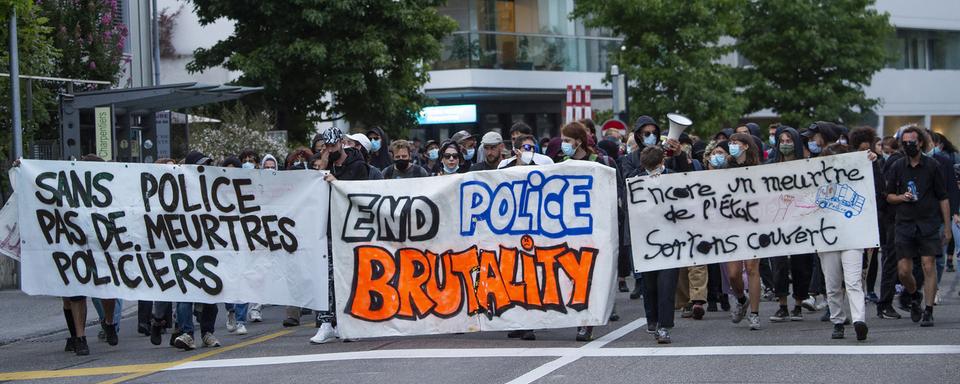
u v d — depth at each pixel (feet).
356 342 38.11
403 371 31.86
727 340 36.09
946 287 52.21
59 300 55.57
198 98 68.28
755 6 123.44
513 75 124.06
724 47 111.55
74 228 38.45
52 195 38.42
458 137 50.96
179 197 38.40
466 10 121.90
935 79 165.07
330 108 97.14
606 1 107.65
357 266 37.86
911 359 31.40
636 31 108.68
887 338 35.42
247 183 38.22
